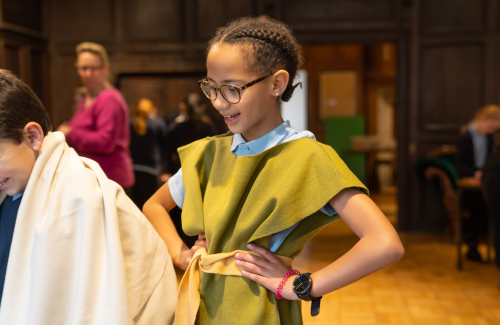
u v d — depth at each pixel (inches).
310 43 200.2
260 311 35.4
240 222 35.9
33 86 191.9
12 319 32.3
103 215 34.8
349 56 334.6
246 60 34.2
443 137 197.6
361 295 123.9
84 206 33.8
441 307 115.0
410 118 199.0
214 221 36.7
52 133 37.2
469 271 144.9
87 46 98.6
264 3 198.8
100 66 99.5
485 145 168.6
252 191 35.9
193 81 206.8
